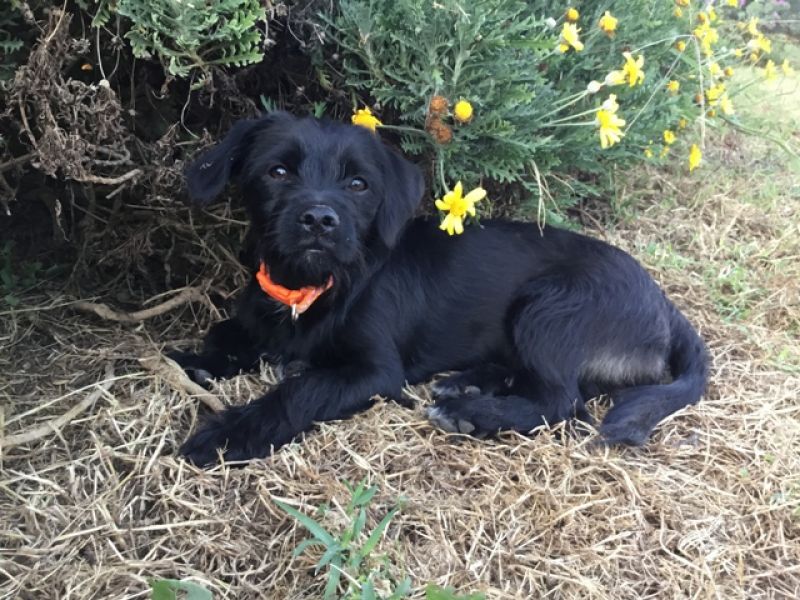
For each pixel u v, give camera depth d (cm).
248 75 58
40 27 45
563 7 65
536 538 40
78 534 38
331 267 49
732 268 73
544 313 54
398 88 58
